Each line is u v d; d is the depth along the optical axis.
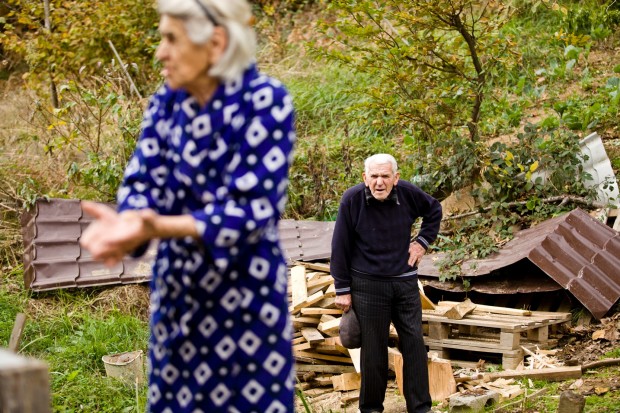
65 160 8.94
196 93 2.18
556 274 6.03
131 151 8.48
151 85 10.53
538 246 6.20
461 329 5.99
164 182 2.28
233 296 2.21
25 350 6.13
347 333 4.81
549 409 4.65
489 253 6.55
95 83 9.91
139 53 10.88
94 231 1.84
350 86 10.15
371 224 4.70
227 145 2.14
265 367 2.25
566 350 5.65
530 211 7.18
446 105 7.71
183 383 2.28
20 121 10.78
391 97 7.84
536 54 10.09
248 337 2.23
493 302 6.55
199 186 2.18
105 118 9.23
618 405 4.53
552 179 7.16
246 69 2.18
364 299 4.73
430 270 6.62
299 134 9.79
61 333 6.42
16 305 6.68
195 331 2.24
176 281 2.22
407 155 8.77
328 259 7.35
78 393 5.20
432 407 5.05
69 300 6.81
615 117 8.33
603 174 7.08
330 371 5.75
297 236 7.43
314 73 10.98
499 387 5.13
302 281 6.10
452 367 5.78
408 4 7.24
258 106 2.13
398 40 7.75
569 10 10.55
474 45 7.60
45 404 1.65
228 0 2.10
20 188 8.26
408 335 4.76
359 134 9.41
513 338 5.53
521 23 10.97
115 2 10.65
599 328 5.87
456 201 7.38
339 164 8.89
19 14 10.64
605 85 8.87
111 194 8.28
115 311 6.65
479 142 7.34
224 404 2.26
